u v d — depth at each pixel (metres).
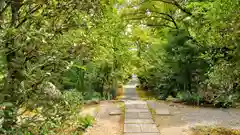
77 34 2.41
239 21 2.92
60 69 2.08
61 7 2.21
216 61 4.14
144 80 18.16
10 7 2.34
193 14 7.04
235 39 3.05
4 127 1.87
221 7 3.72
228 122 5.20
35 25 2.14
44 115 2.03
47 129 2.75
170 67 9.23
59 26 2.15
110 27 9.09
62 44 2.14
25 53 1.93
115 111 6.54
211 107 7.11
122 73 12.38
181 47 8.41
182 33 8.62
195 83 8.26
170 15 10.29
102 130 4.61
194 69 8.10
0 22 2.02
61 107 2.12
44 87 1.92
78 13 2.31
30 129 2.40
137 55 14.11
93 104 7.93
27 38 1.85
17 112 2.03
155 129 4.63
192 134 4.33
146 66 14.01
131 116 5.84
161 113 6.20
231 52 3.33
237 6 3.23
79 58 2.23
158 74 10.65
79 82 8.19
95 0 2.35
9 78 1.92
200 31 5.39
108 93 10.70
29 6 2.26
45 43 1.92
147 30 13.09
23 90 1.90
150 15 10.87
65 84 7.14
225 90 4.00
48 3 2.20
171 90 9.62
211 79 4.92
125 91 17.53
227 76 3.57
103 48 7.76
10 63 1.90
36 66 1.93
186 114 6.11
